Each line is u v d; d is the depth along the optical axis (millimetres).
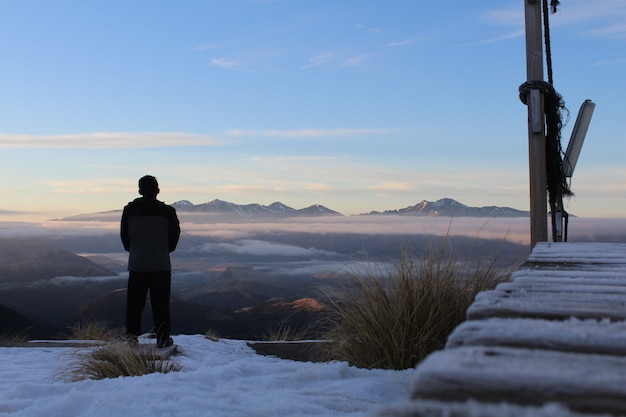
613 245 5688
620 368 971
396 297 4824
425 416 779
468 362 974
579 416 778
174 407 3158
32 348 7930
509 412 783
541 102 7066
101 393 3465
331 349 5039
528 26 7207
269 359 7000
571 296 1910
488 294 1883
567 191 7438
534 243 7051
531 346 1184
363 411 3260
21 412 3219
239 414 3090
